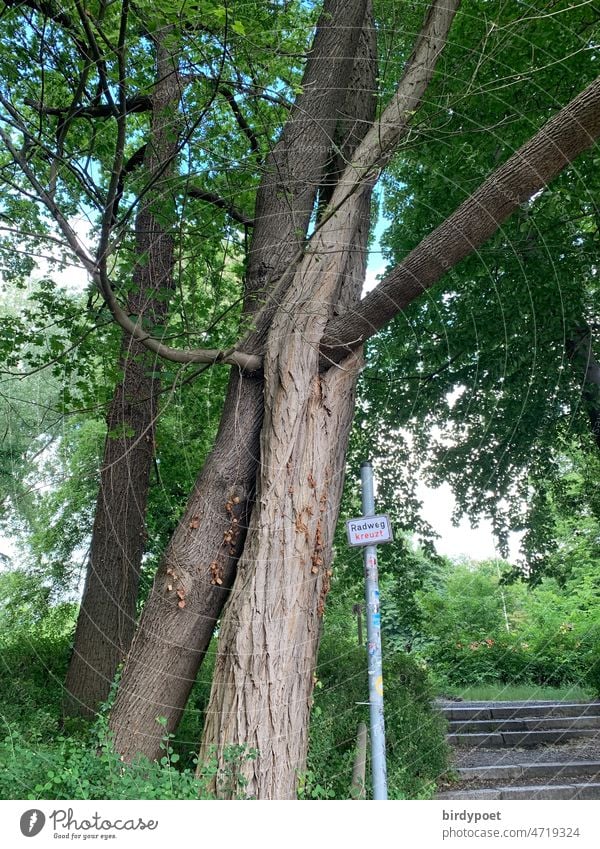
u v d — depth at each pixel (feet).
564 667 33.91
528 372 27.53
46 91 17.39
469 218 14.14
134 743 13.67
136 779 10.66
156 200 15.75
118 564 19.10
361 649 21.20
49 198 12.62
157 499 27.68
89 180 13.69
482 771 17.93
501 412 28.60
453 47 22.49
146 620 14.64
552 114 24.22
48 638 23.75
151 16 12.10
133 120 21.66
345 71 18.65
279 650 13.03
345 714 16.76
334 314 16.21
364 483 11.97
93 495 33.73
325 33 18.63
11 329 20.17
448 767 17.40
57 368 20.70
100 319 14.85
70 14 13.73
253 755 11.98
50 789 10.53
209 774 11.49
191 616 14.48
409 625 29.27
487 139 24.25
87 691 17.92
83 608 18.83
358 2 18.95
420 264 14.53
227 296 22.97
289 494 14.20
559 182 24.22
